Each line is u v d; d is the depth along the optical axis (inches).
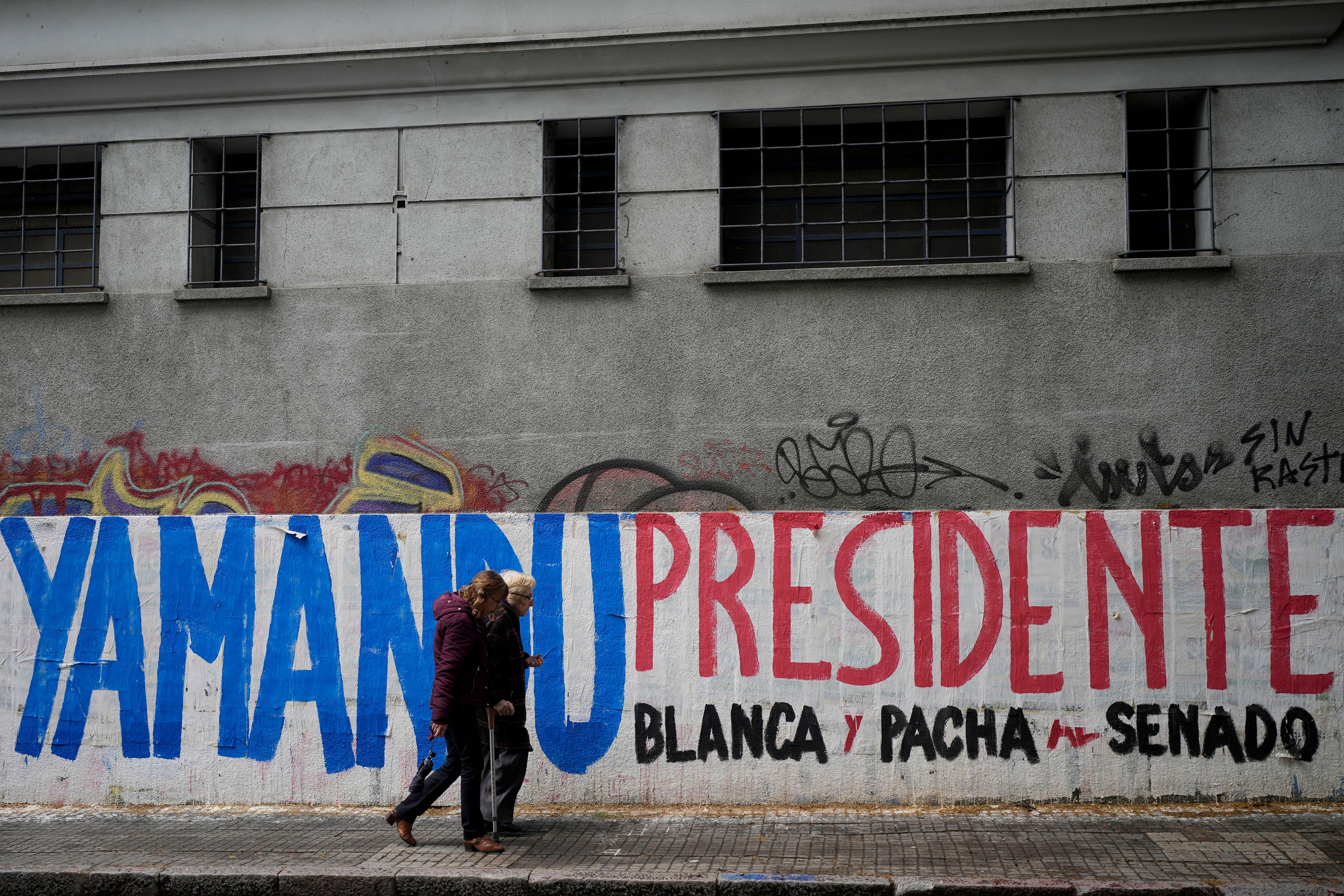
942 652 262.8
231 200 362.9
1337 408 307.3
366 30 343.6
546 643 270.2
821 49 326.6
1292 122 315.0
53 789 276.8
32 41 352.8
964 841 231.5
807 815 255.9
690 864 216.7
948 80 326.0
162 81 346.9
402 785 269.6
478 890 209.0
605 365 330.6
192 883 213.9
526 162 339.3
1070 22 315.9
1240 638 258.8
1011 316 318.3
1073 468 313.0
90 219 362.9
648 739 266.2
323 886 211.6
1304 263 311.6
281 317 343.0
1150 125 330.6
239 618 277.7
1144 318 314.7
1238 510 261.3
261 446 339.9
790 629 265.7
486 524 274.8
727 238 340.5
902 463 317.7
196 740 275.1
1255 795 255.4
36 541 283.9
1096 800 257.9
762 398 324.2
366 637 274.4
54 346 349.1
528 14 338.6
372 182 344.2
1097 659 260.4
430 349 337.1
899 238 337.4
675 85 336.5
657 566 269.6
